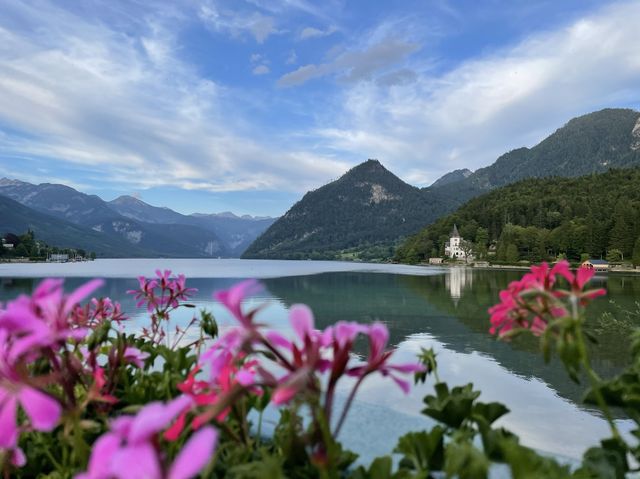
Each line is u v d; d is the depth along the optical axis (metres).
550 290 1.47
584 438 7.65
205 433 0.63
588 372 1.53
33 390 1.02
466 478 0.79
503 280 82.38
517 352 16.52
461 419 1.72
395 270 133.75
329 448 0.97
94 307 2.46
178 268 122.81
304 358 1.06
